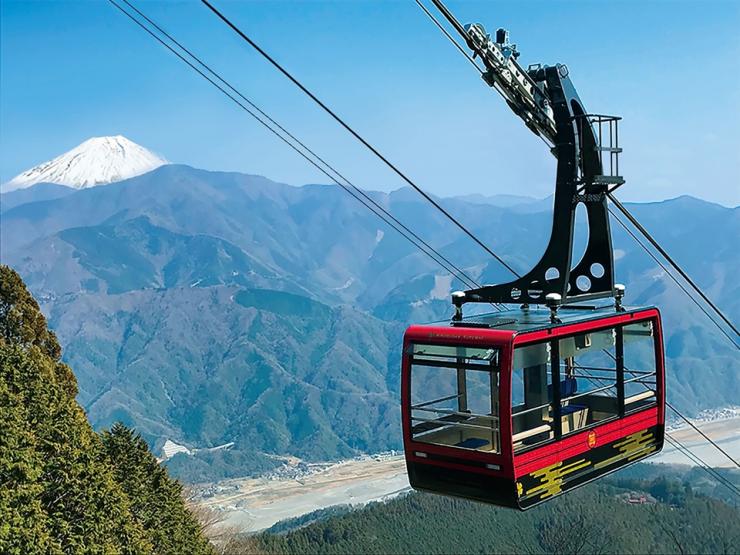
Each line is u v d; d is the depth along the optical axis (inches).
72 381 1246.3
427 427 468.4
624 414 534.0
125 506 903.1
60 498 833.5
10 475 783.7
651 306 568.4
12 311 1227.2
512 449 438.9
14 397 839.1
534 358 460.1
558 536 3134.8
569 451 486.3
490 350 446.0
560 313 521.3
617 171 531.8
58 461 845.8
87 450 887.1
